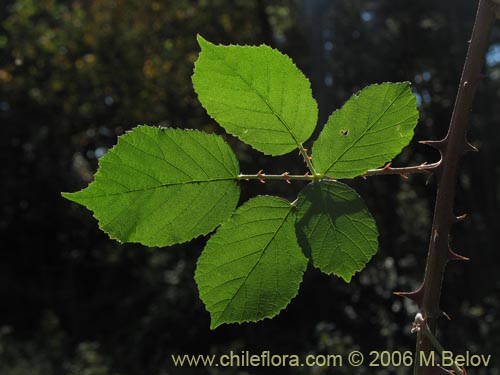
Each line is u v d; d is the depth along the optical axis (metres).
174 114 12.25
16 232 15.83
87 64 11.90
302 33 12.31
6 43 12.28
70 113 13.26
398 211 11.84
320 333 10.23
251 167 6.91
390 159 0.81
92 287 15.30
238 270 0.81
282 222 0.81
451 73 11.45
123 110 12.42
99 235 15.45
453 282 11.52
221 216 0.81
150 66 11.91
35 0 12.02
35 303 14.91
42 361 10.90
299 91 0.79
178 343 11.66
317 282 11.70
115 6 12.08
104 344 12.50
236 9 12.39
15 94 13.29
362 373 8.29
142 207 0.79
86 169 15.01
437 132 10.89
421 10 12.00
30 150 15.54
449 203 0.82
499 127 12.91
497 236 12.24
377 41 12.34
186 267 11.91
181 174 0.79
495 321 10.02
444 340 9.59
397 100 0.80
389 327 10.65
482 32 0.82
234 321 0.81
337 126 0.81
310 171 0.82
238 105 0.80
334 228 0.80
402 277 11.68
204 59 0.78
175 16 12.22
